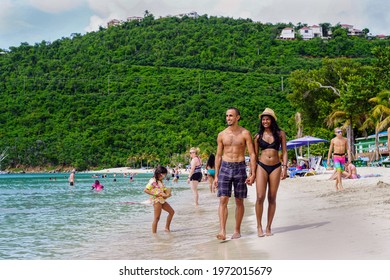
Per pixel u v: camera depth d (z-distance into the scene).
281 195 13.92
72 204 15.98
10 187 33.66
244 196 7.16
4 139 123.88
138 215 11.91
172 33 183.25
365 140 48.25
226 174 7.16
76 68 159.62
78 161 118.56
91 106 136.38
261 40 169.12
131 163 117.19
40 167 120.50
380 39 161.62
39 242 7.99
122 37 185.62
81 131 127.62
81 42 184.38
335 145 13.72
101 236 8.48
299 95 46.44
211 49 166.38
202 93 135.25
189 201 15.88
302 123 49.22
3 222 10.90
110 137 121.75
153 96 138.25
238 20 196.50
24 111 134.50
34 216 12.16
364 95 37.59
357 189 12.67
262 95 121.81
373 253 5.14
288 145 34.38
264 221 8.62
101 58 171.12
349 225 6.93
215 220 10.02
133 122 128.50
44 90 143.50
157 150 116.94
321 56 157.12
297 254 5.46
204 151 102.31
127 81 149.25
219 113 121.88
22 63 162.75
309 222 7.71
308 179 23.06
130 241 7.80
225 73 145.12
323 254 5.32
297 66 145.75
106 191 25.53
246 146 7.33
